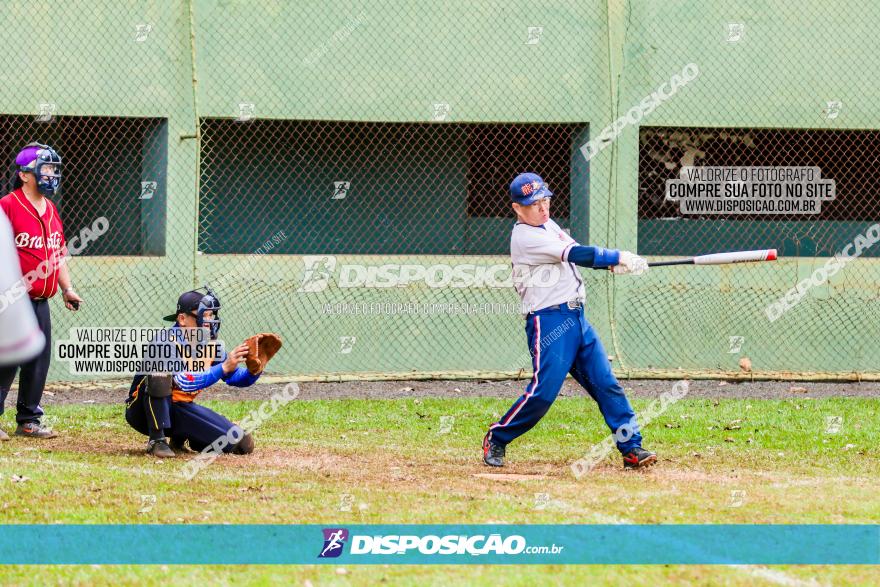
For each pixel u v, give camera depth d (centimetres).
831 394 4447
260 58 4662
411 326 4797
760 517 2248
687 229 5147
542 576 1839
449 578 1825
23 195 3142
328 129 5003
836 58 4944
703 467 2850
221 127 4916
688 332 4894
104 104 4547
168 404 2898
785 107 4928
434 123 4888
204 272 4638
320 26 4694
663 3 4853
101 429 3394
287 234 5003
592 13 4834
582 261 2725
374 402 4100
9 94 4453
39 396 3247
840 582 1812
